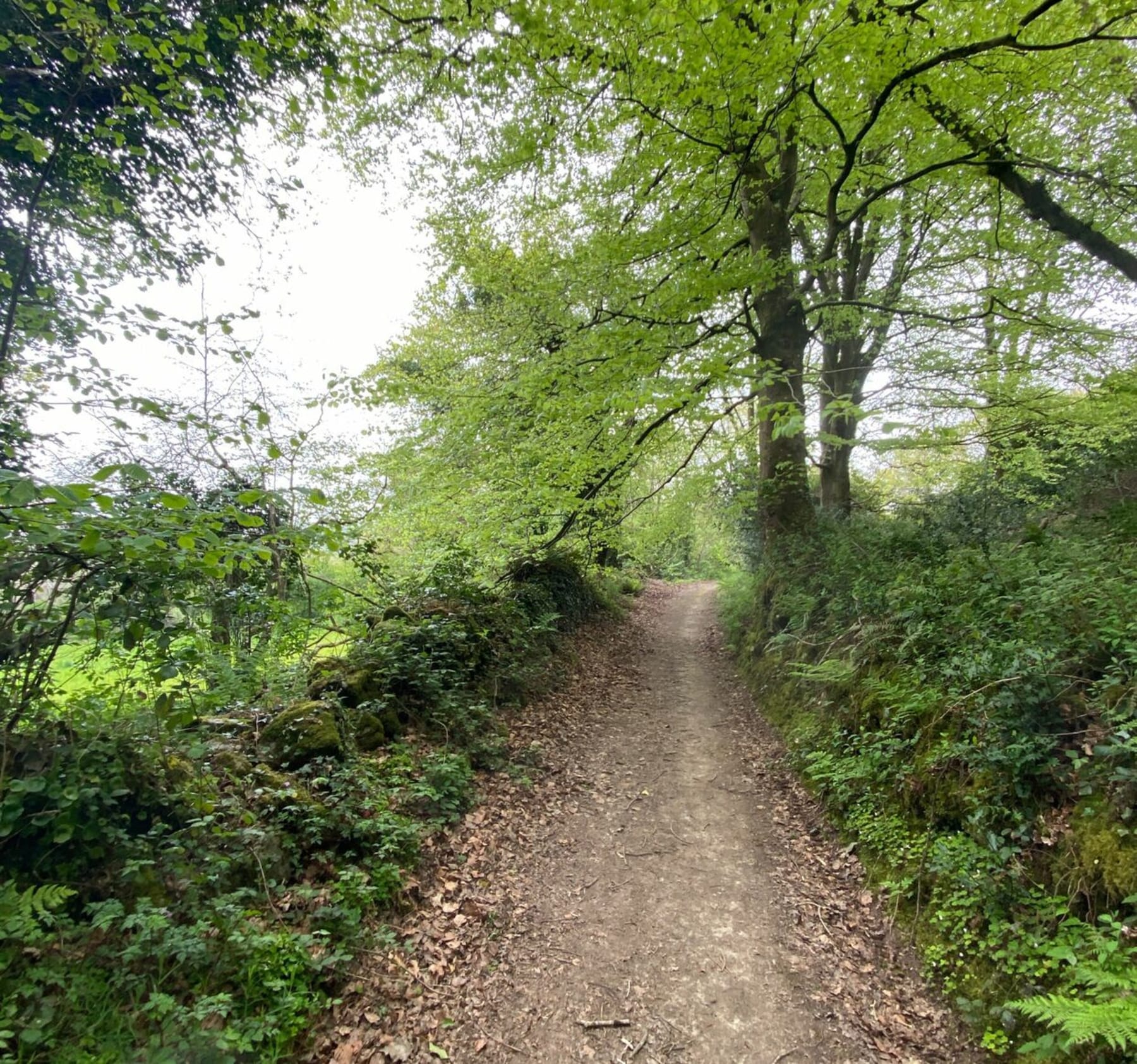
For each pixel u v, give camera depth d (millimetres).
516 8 4449
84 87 4262
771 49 4633
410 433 9000
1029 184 6449
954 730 4062
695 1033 3035
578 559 13234
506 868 4477
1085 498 8531
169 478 3246
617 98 5477
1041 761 3393
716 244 7453
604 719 8133
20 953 2330
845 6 4414
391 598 7172
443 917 3805
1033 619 4066
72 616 2783
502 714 7254
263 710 5145
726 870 4461
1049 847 3107
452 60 5379
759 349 8398
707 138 5887
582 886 4328
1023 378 8219
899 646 5367
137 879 2832
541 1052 2936
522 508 9062
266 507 3672
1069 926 2738
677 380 6281
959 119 6320
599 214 8039
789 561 9062
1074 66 6332
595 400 6855
